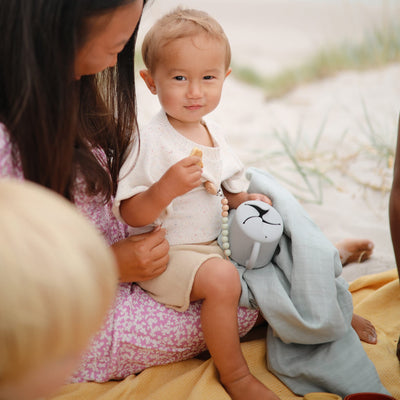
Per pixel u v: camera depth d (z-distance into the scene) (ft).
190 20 5.00
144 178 4.95
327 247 4.99
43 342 1.93
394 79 14.96
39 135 3.96
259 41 21.66
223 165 5.52
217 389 4.62
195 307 4.98
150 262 4.76
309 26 23.77
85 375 4.79
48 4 3.74
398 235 4.84
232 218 5.33
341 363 4.84
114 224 5.30
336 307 4.79
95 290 2.05
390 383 4.94
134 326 4.76
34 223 2.01
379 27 18.69
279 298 4.83
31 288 1.89
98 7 3.81
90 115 4.98
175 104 5.07
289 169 9.75
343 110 13.26
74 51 3.88
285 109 13.78
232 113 13.69
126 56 4.98
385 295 5.99
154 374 4.95
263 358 5.26
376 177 9.42
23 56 3.79
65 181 4.21
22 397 2.10
